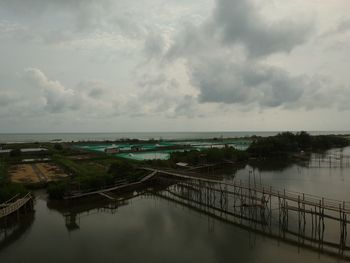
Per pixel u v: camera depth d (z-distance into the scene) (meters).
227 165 130.00
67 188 72.06
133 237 50.03
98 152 161.25
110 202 72.31
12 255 43.97
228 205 67.56
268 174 106.75
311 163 134.25
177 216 60.88
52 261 41.97
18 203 57.28
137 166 98.88
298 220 54.84
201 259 41.41
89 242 48.31
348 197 71.19
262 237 48.41
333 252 42.34
